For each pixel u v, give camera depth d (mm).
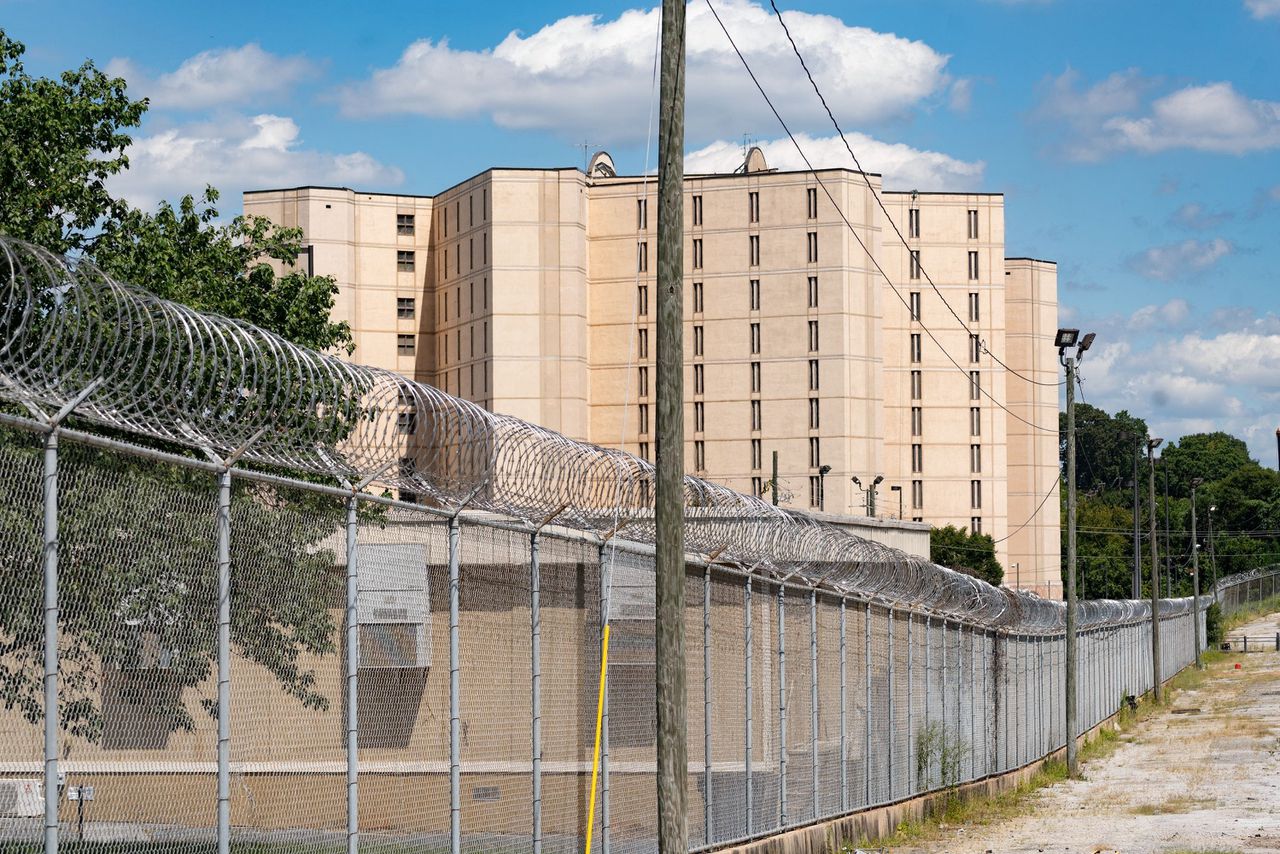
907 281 123625
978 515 123562
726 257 111062
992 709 28516
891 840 20234
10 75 18812
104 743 7266
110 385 7152
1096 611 42281
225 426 7988
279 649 8789
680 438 11516
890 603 20766
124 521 7387
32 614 6805
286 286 21844
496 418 10367
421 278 116062
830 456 108750
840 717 18594
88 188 19141
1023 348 131000
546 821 12133
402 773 10211
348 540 9312
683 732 11406
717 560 15664
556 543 12523
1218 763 33875
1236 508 140500
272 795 8703
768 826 16516
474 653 11195
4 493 6617
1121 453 177250
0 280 6836
